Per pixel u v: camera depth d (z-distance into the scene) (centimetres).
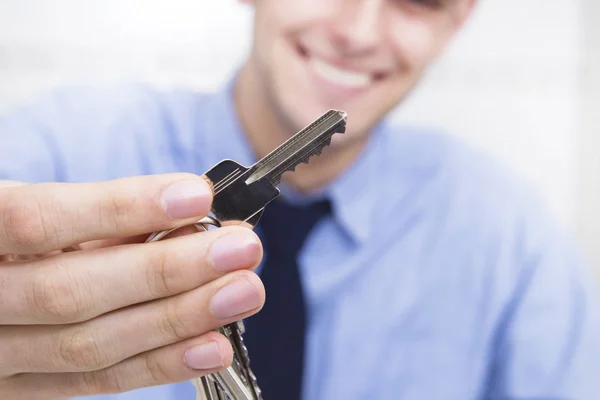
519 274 80
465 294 79
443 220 80
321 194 78
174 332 34
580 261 82
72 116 78
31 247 33
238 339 37
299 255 76
